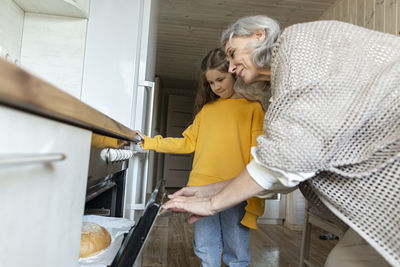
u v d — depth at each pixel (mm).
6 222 255
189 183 1443
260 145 645
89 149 509
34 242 309
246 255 1372
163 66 5777
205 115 1506
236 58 882
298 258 2398
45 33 1646
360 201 616
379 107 590
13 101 234
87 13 1654
